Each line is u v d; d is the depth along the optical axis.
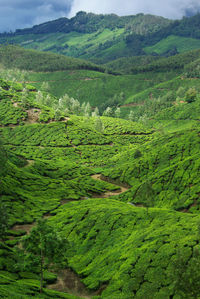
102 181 126.81
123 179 122.56
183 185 94.88
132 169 125.06
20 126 198.38
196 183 92.94
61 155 168.00
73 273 56.22
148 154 129.88
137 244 56.41
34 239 40.75
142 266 49.34
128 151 161.50
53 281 51.72
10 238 63.66
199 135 126.25
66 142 185.88
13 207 80.25
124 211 74.06
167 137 139.50
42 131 195.50
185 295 31.84
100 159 168.75
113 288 47.56
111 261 55.06
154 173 113.81
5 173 94.38
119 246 59.09
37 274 51.72
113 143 199.38
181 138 129.38
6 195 86.44
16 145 177.00
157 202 92.56
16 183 98.69
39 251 40.72
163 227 59.84
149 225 63.41
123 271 50.06
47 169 132.00
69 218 77.56
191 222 58.44
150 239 56.28
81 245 64.62
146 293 43.81
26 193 94.62
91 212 77.69
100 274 52.78
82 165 158.00
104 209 78.00
